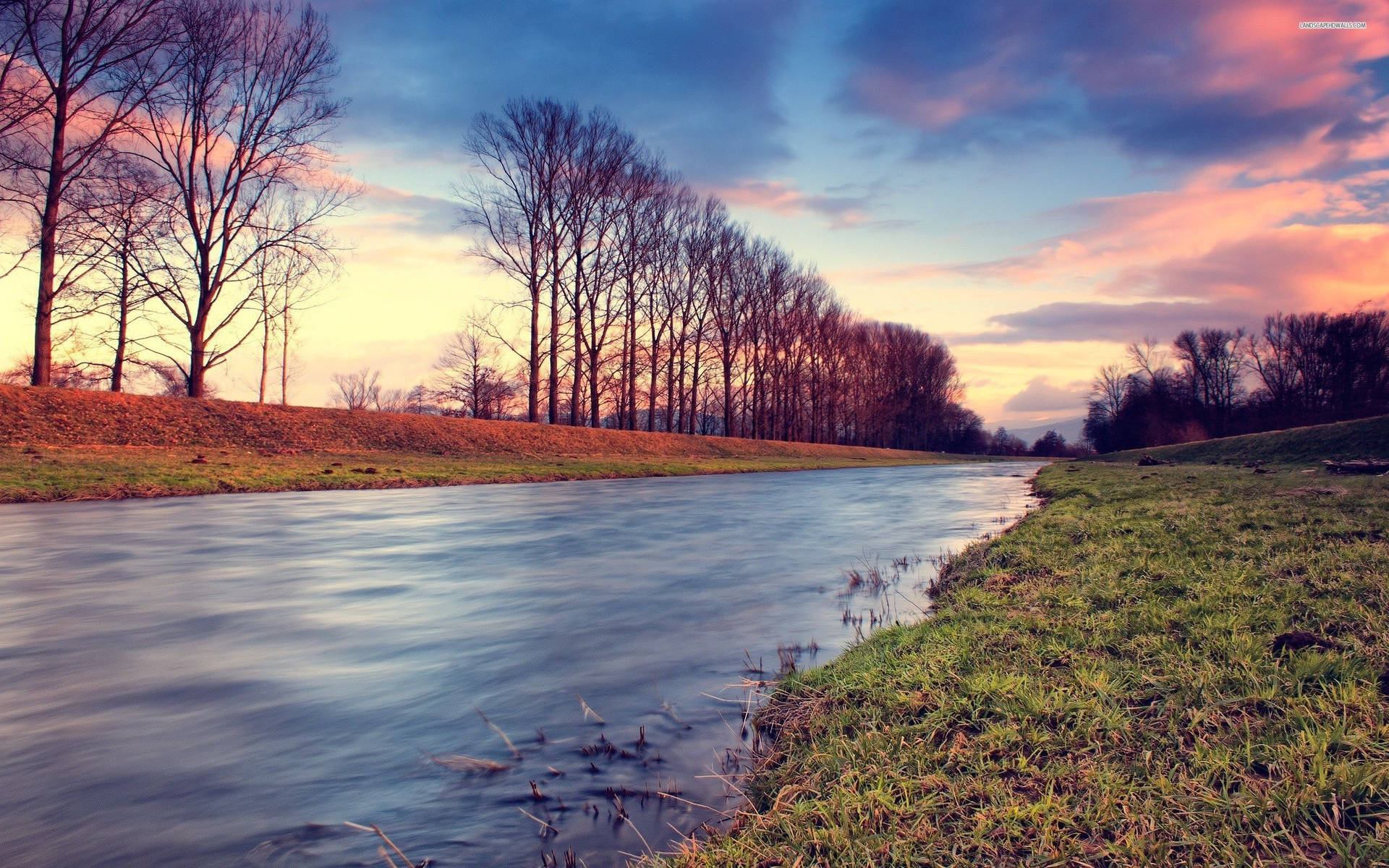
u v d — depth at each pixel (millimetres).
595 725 4375
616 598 7809
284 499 18312
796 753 3799
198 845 3074
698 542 12188
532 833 3176
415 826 3232
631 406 51812
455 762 3850
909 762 3451
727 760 3908
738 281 62812
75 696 4816
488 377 63938
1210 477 21953
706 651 5871
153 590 8094
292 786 3594
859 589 8266
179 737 4172
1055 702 3893
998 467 59844
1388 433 30562
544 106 43000
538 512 16812
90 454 20750
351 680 5172
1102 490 18875
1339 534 8414
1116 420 100375
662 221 52344
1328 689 3717
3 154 24406
